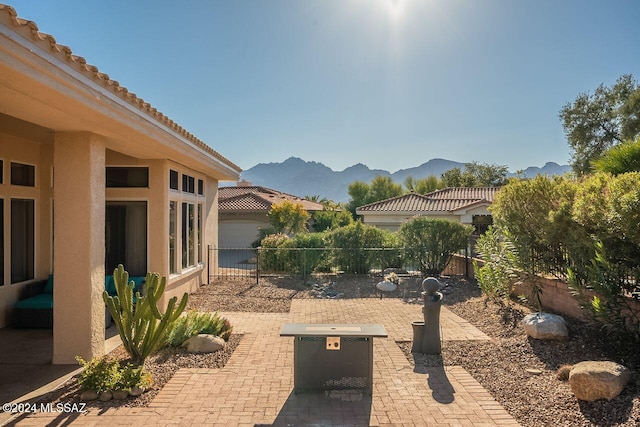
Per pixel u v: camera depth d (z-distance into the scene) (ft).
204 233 47.83
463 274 51.31
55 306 22.98
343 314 34.91
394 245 53.26
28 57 14.17
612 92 94.53
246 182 147.13
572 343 23.68
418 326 24.82
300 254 52.90
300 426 16.25
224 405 17.99
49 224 33.60
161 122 25.93
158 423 16.46
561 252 29.58
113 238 35.83
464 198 93.15
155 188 34.76
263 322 32.19
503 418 16.84
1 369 22.25
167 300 35.37
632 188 21.43
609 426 15.51
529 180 32.19
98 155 23.81
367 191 165.27
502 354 23.95
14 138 30.53
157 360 23.27
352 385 18.89
